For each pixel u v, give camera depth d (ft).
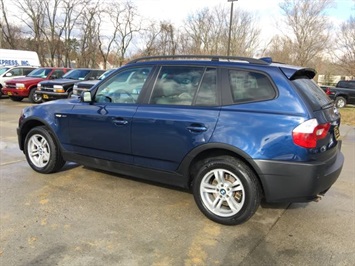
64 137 14.62
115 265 8.65
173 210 12.10
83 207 12.05
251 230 10.80
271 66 10.78
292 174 9.93
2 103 47.03
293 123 9.91
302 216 11.93
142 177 12.91
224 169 10.85
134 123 12.34
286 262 9.04
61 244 9.54
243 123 10.43
